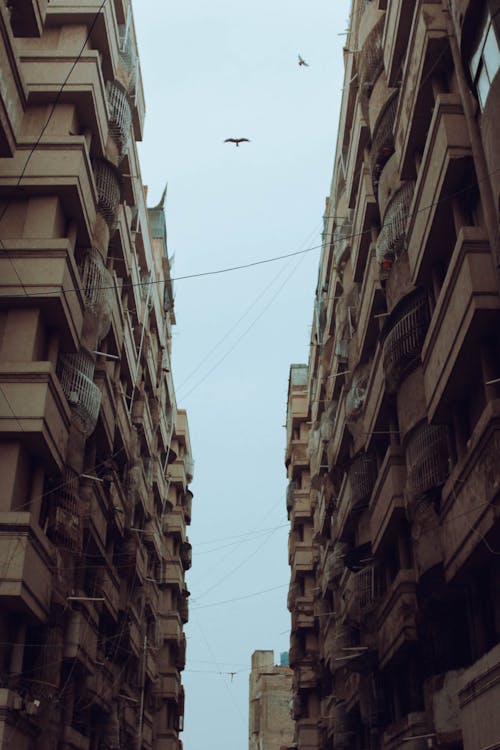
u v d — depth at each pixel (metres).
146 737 33.31
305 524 44.34
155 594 36.81
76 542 17.84
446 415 14.87
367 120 22.59
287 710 63.84
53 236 17.66
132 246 26.55
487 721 11.30
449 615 15.84
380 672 21.41
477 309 12.19
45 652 16.47
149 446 32.78
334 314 32.12
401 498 18.42
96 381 21.25
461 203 14.30
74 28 20.55
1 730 13.26
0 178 17.94
